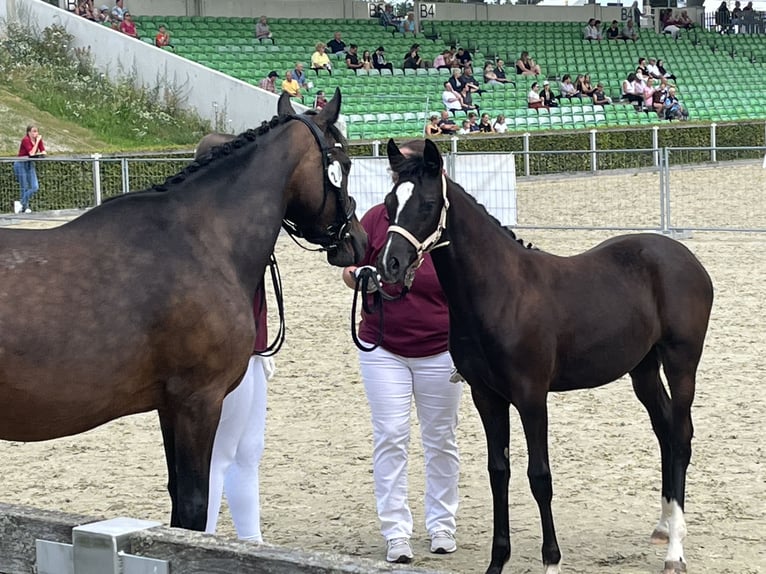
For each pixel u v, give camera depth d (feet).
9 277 12.43
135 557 7.79
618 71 115.34
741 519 18.30
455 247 15.20
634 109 103.60
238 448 16.11
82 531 7.95
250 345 13.93
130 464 22.67
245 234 14.33
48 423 12.77
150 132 85.30
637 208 65.72
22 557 8.36
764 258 48.85
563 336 15.87
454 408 17.38
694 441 23.06
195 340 13.33
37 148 65.92
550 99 99.66
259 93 84.33
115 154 69.41
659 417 18.02
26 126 80.07
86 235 13.17
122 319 12.82
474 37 115.75
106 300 12.77
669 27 129.59
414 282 16.92
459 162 55.31
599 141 90.22
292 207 15.31
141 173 64.90
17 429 12.75
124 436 24.90
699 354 17.38
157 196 13.88
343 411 26.50
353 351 33.45
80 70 92.12
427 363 17.16
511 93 100.94
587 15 130.93
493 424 15.94
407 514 17.30
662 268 17.13
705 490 19.85
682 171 82.84
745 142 98.37
